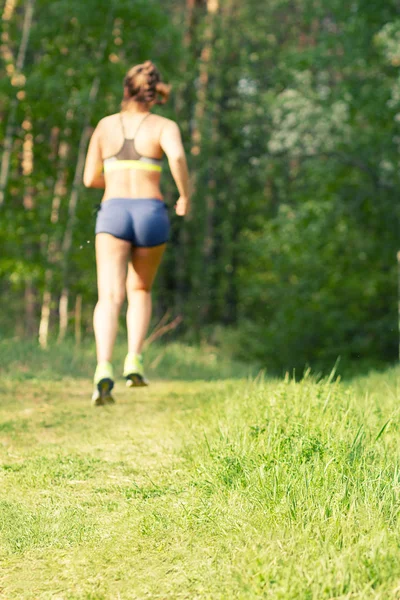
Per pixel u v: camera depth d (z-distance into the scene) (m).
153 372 16.17
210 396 10.20
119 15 28.98
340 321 34.59
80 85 29.11
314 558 3.95
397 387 10.33
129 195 7.84
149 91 7.95
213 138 41.00
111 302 7.70
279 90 34.81
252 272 44.03
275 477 5.02
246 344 36.84
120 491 5.73
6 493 5.77
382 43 27.80
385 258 33.34
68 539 4.75
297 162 36.38
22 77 28.59
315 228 31.47
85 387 12.45
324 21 36.03
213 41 40.78
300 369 35.16
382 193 32.22
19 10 31.81
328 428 6.10
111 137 7.93
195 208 41.69
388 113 29.50
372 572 3.70
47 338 19.11
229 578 3.92
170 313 42.66
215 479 5.43
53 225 28.31
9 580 4.16
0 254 28.31
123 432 8.09
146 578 4.07
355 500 4.62
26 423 8.70
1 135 28.55
